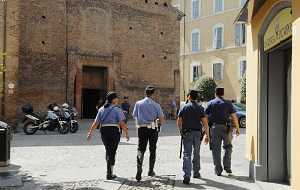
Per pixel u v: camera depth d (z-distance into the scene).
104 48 38.62
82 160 15.35
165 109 42.88
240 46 50.12
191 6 56.56
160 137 24.02
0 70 19.56
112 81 39.12
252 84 11.50
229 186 10.59
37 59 34.75
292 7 7.79
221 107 12.03
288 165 10.47
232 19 51.19
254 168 11.01
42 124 25.92
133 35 40.75
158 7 42.66
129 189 10.50
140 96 41.19
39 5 34.88
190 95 11.55
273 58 10.77
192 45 56.34
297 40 7.45
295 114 7.48
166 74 43.16
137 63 41.03
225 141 12.14
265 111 10.78
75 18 36.91
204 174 12.34
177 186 10.73
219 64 52.59
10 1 29.36
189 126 11.33
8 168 12.23
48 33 35.34
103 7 38.47
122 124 11.90
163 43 42.97
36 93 34.62
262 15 10.46
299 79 7.31
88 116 39.28
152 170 12.15
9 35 29.30
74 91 37.03
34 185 11.08
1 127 12.36
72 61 36.66
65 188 10.70
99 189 10.55
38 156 16.30
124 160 15.38
